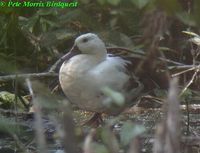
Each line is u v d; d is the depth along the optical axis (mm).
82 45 10922
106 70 10461
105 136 4500
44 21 12039
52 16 11992
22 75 9523
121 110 10336
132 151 4102
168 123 3963
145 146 8727
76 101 10695
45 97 4422
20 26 12414
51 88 12125
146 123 10672
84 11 8141
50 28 12305
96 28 8328
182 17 3951
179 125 4074
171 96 3996
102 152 4359
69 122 3873
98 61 10703
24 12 11125
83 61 10609
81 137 5367
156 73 10641
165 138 4004
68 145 3873
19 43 12969
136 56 10812
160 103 11398
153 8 4312
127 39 10453
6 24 12031
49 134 9625
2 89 12797
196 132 10352
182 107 11875
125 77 10656
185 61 14445
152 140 8914
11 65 4914
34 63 13102
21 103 12078
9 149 9000
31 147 8930
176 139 3941
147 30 4438
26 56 13172
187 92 9984
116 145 4500
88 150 4098
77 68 10508
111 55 11633
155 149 4039
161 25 4371
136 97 10836
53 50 13336
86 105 10602
